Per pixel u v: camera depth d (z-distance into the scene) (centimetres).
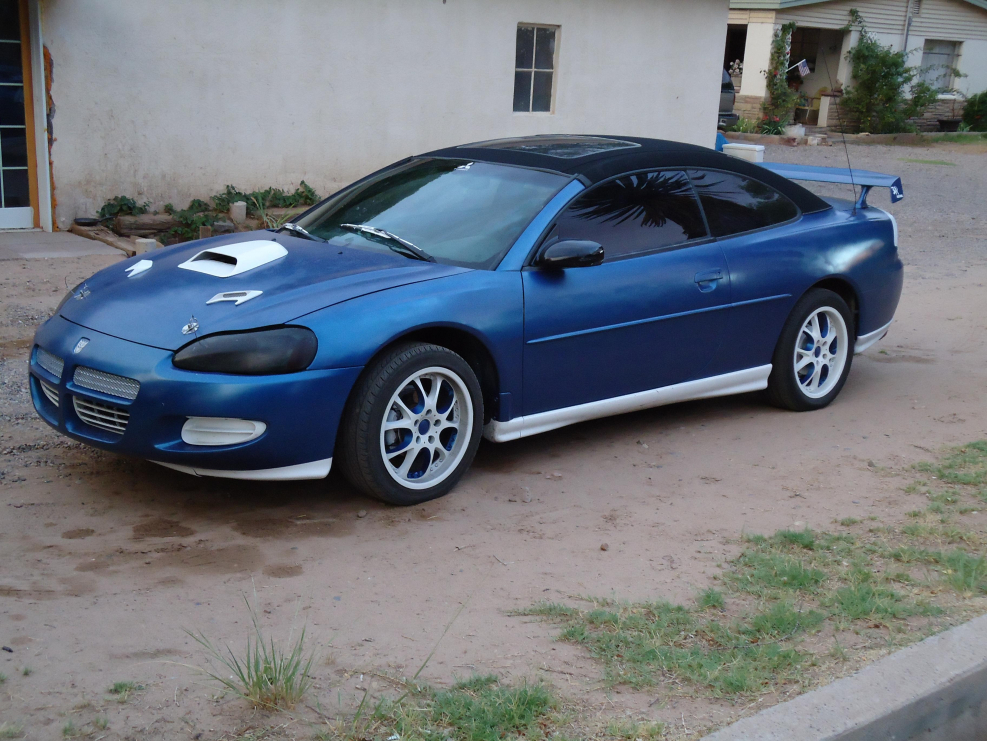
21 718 265
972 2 2905
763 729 271
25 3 951
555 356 470
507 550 398
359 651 313
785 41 2611
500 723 270
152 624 325
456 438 449
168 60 1022
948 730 302
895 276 626
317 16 1102
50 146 979
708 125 1476
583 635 325
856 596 350
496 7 1228
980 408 607
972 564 379
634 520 432
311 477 411
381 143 1185
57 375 423
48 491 437
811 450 529
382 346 410
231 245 482
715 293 525
